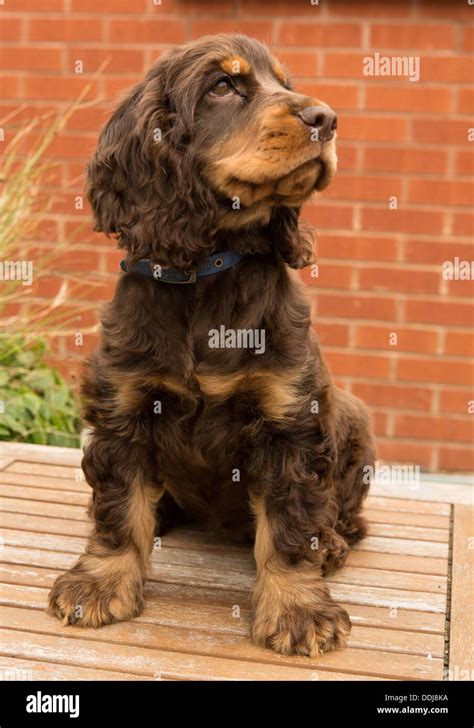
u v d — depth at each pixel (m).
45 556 2.68
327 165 2.24
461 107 4.18
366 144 4.26
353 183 4.29
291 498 2.29
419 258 4.29
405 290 4.32
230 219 2.33
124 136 2.38
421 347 4.34
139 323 2.31
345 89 4.25
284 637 2.19
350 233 4.32
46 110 4.56
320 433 2.32
